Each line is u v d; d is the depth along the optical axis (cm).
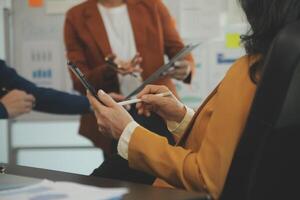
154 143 98
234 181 87
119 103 118
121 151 102
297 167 84
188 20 284
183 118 133
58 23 288
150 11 268
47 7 287
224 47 284
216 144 92
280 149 83
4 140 294
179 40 269
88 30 266
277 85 80
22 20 289
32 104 212
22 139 297
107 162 141
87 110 231
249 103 91
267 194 86
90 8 270
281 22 94
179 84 283
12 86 227
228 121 91
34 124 296
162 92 140
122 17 266
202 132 104
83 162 299
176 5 283
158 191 80
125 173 135
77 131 294
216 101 97
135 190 80
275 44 82
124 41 265
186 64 252
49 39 289
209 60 285
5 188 76
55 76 290
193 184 93
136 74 256
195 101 286
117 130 105
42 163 299
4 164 108
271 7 95
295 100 79
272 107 80
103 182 87
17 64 291
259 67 91
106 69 249
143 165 99
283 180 85
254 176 84
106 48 262
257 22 98
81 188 75
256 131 83
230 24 282
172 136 135
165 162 96
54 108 229
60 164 299
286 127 80
